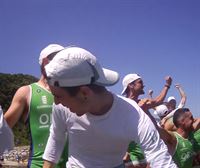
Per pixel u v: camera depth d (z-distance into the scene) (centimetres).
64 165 143
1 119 105
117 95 105
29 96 150
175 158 183
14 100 151
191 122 184
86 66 94
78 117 104
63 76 93
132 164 209
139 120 100
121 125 101
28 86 152
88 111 99
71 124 106
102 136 103
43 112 149
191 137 193
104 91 100
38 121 149
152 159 96
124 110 102
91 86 97
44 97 150
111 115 101
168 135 177
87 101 97
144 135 98
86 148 107
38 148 149
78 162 109
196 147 196
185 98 271
